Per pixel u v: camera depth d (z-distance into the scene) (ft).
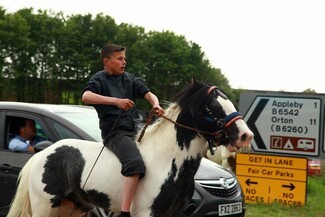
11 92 175.32
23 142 23.79
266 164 34.78
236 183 24.58
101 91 17.34
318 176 54.24
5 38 170.40
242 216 24.29
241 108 35.81
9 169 23.29
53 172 17.89
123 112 17.20
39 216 18.01
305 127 34.27
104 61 17.58
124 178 16.37
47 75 181.78
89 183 16.96
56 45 182.80
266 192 34.76
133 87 17.95
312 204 34.96
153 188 15.99
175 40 199.62
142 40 198.29
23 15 181.88
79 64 182.50
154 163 16.22
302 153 34.30
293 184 34.09
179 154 16.19
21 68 175.63
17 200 18.62
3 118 24.32
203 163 24.45
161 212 16.06
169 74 197.57
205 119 15.99
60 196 17.85
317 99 33.99
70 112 24.27
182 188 16.20
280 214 31.45
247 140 15.49
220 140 16.05
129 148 16.22
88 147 17.74
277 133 34.94
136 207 16.14
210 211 22.50
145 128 16.71
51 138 22.70
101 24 188.44
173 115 16.52
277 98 34.96
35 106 24.03
